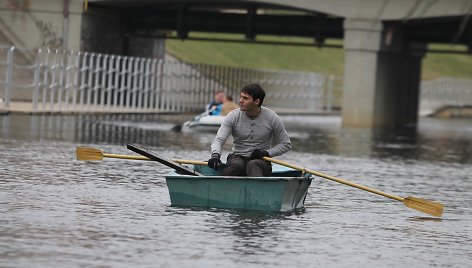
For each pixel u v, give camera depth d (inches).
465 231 1454.2
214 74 5324.8
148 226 1341.0
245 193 1493.6
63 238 1229.7
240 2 4653.1
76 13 4640.8
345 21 4498.0
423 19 4281.5
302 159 2501.2
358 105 4552.2
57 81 4488.2
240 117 1553.9
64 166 1971.0
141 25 5064.0
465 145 3602.4
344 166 2363.4
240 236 1301.7
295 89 6181.1
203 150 2581.2
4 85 3973.9
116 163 2091.5
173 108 4948.3
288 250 1229.7
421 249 1291.8
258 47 7504.9
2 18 4640.8
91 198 1568.7
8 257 1103.6
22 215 1374.3
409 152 3009.4
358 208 1626.5
